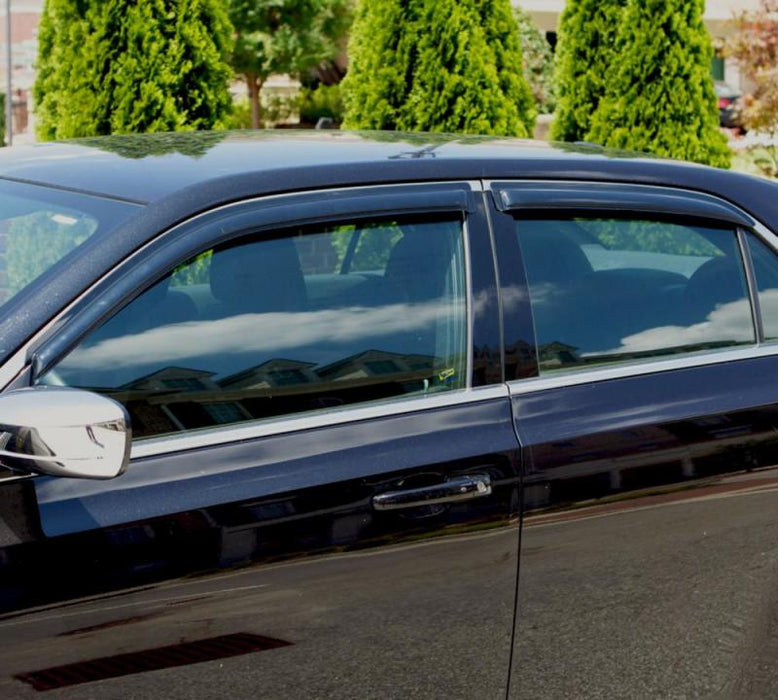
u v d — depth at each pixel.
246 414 2.44
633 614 2.79
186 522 2.28
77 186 2.64
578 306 2.86
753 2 26.88
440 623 2.54
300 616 2.38
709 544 2.89
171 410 2.36
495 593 2.60
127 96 7.64
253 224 2.51
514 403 2.70
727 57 14.84
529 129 9.40
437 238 2.73
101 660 2.20
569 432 2.72
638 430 2.80
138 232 2.39
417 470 2.52
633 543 2.78
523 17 22.92
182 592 2.26
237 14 19.91
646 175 3.04
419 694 2.53
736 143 14.99
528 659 2.66
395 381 2.61
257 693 2.35
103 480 2.19
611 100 9.85
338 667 2.43
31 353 2.23
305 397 2.50
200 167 2.63
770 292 3.15
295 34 20.42
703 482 2.87
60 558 2.16
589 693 2.75
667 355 2.95
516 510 2.62
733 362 3.03
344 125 9.12
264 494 2.36
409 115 8.78
